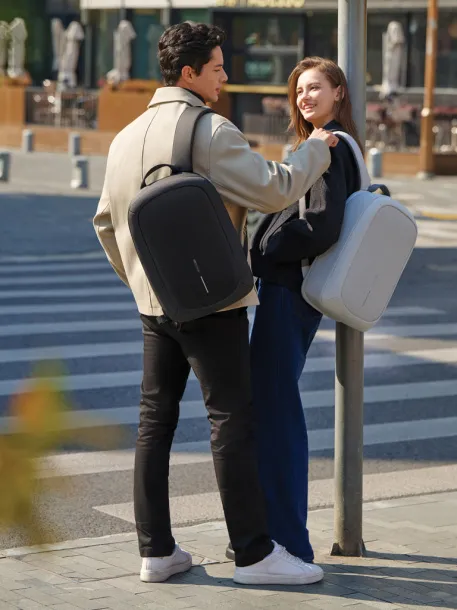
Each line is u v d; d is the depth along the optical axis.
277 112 47.09
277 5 49.78
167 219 4.42
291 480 5.18
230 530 4.97
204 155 4.59
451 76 44.97
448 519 6.47
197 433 9.02
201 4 52.19
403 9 45.66
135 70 55.00
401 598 4.86
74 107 51.00
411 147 43.31
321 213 4.93
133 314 14.73
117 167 4.86
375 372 11.59
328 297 5.03
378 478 7.88
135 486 5.07
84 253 21.36
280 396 5.16
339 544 5.58
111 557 5.51
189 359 4.85
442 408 10.13
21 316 14.38
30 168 38.88
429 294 17.09
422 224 26.34
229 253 4.49
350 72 5.43
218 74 4.82
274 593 4.88
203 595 4.84
